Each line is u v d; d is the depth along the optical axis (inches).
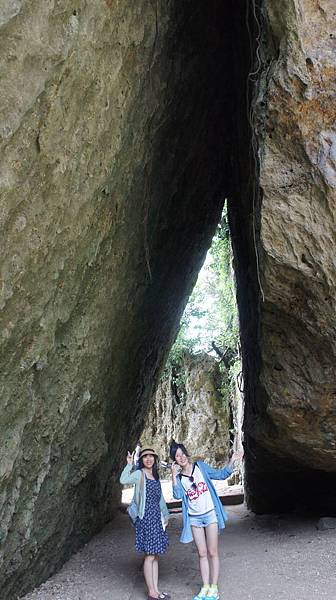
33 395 173.6
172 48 237.6
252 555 241.8
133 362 341.1
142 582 217.8
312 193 188.9
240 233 346.6
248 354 335.3
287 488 352.8
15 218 135.6
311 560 221.0
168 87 245.3
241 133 302.5
